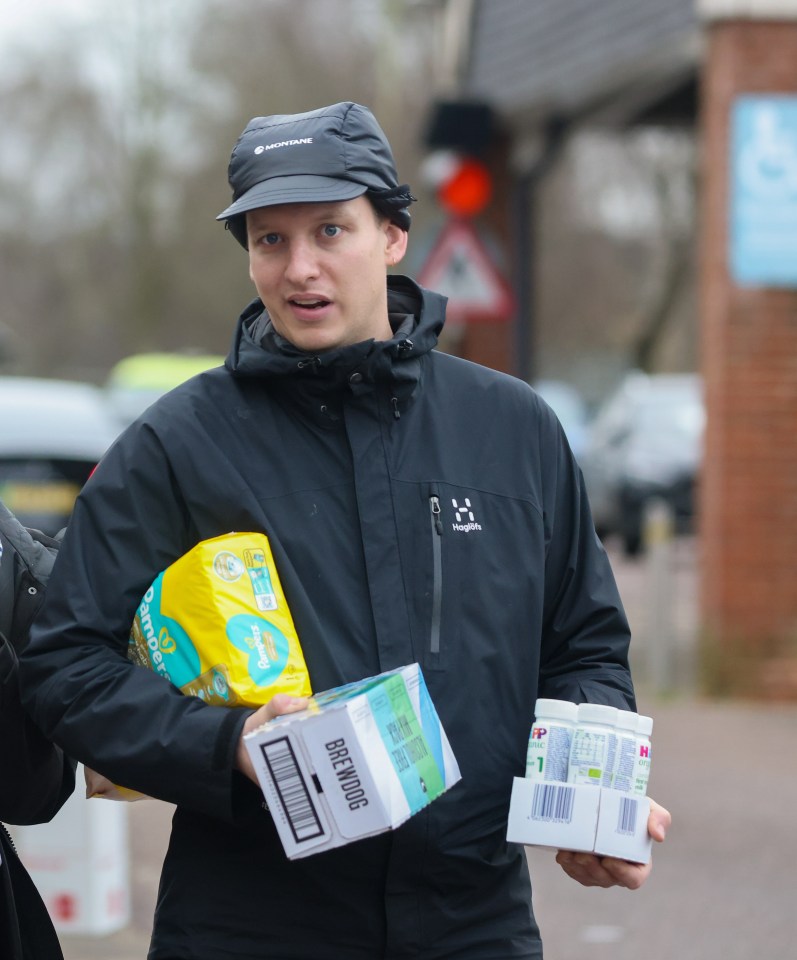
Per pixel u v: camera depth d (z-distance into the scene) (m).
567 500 3.99
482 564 3.76
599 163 52.38
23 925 3.86
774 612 13.14
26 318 69.75
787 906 8.04
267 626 3.51
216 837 3.65
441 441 3.82
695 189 44.28
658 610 13.64
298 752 3.25
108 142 60.81
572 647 3.96
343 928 3.61
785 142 12.85
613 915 7.91
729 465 13.04
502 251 16.33
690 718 12.40
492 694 3.72
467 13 18.22
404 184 3.80
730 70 12.82
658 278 56.50
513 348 16.53
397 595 3.68
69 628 3.60
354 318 3.73
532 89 16.27
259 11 55.09
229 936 3.61
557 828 3.49
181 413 3.72
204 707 3.45
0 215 62.06
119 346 69.19
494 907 3.72
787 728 12.05
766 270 12.91
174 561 3.70
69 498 12.09
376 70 53.28
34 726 3.82
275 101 53.66
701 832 9.30
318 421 3.75
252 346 3.75
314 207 3.66
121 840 7.39
